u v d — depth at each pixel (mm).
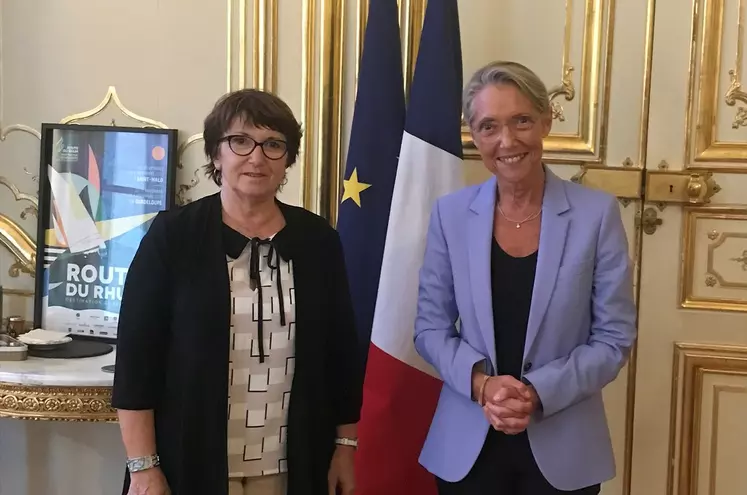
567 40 2090
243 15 2221
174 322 1387
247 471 1418
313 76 2215
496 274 1492
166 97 2273
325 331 1489
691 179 2045
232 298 1395
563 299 1437
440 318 1575
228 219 1443
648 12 2045
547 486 1451
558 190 1519
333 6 2188
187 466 1353
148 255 1398
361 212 2023
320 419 1470
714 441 2080
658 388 2104
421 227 1914
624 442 2115
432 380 1909
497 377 1431
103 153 2248
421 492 1914
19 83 2336
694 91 2043
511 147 1446
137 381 1375
